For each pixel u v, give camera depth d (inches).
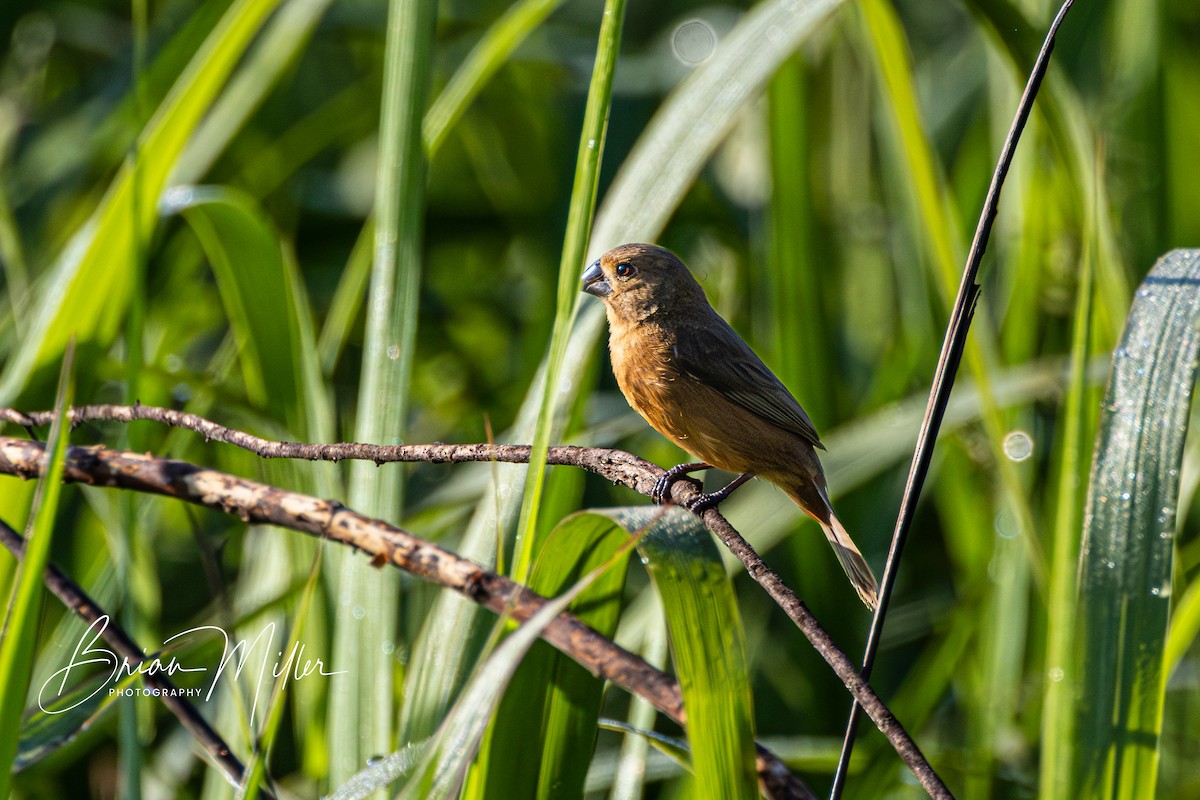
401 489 273.4
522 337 482.3
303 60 580.7
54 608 372.8
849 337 462.6
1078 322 243.1
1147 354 213.6
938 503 431.2
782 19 300.5
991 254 445.4
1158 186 384.8
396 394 270.1
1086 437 290.8
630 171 298.4
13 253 390.6
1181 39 439.5
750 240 469.4
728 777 191.5
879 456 373.1
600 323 290.0
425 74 278.2
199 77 305.3
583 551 221.3
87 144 471.8
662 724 387.2
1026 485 365.7
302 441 313.1
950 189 439.8
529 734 218.1
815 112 495.2
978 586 368.2
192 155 377.7
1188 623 249.1
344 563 260.7
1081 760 197.0
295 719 344.2
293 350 315.3
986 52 400.5
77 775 357.7
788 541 421.4
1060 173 369.1
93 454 237.1
